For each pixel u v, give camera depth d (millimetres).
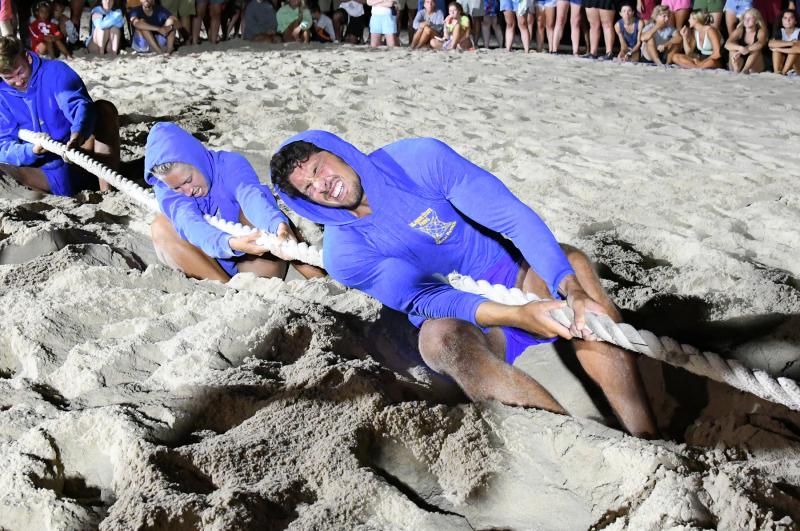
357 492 2523
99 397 3119
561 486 2688
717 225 5250
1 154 6051
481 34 18328
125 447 2717
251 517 2385
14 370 3512
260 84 10570
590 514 2580
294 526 2410
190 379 3211
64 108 5891
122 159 7051
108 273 4223
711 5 14398
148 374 3355
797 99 10172
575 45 15602
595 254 4738
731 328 3865
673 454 2645
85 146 6180
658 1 14812
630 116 8891
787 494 2473
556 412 3035
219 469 2658
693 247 4852
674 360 2764
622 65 13828
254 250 4152
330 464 2641
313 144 3105
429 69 12352
